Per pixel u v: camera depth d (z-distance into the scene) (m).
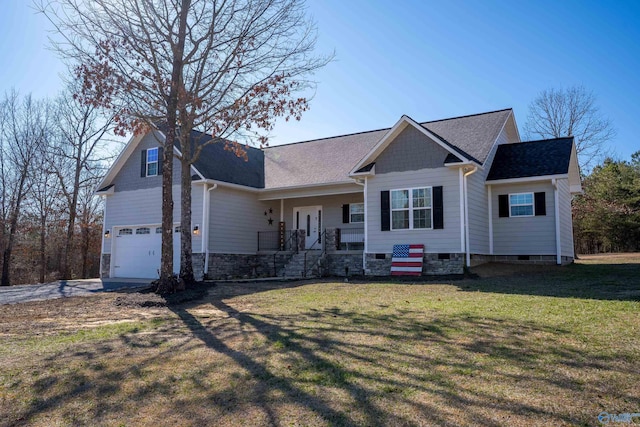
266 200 20.42
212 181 17.47
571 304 7.87
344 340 6.08
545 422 3.48
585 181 33.19
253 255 19.64
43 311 10.09
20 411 4.38
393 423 3.62
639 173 32.78
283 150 22.73
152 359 5.71
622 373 4.36
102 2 11.76
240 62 13.26
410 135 15.55
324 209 19.84
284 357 5.50
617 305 7.56
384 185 15.84
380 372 4.77
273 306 9.34
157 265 19.14
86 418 4.15
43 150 28.53
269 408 4.08
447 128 18.91
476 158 15.73
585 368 4.54
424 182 15.09
